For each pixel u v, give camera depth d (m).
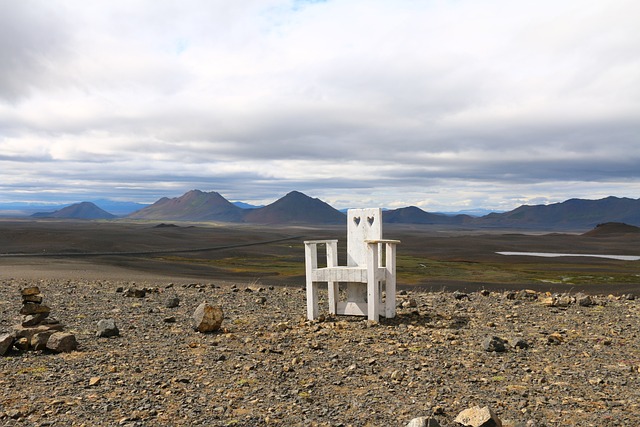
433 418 4.54
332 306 10.82
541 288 26.09
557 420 5.11
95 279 19.44
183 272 29.73
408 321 10.27
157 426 4.83
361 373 6.67
